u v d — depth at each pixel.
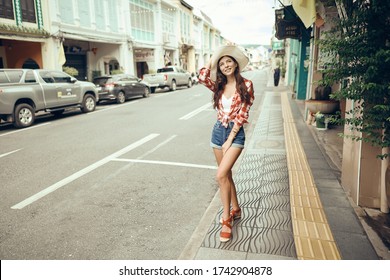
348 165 3.76
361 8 2.72
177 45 33.22
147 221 3.35
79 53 19.27
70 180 4.59
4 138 7.75
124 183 4.44
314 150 5.72
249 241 2.83
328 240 2.77
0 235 3.13
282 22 10.88
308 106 7.62
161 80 20.44
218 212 3.41
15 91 9.00
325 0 3.46
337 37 3.04
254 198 3.75
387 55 2.43
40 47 15.04
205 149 6.15
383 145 2.76
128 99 16.72
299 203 3.48
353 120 2.90
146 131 7.99
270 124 8.39
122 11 21.64
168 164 5.25
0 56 15.27
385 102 2.75
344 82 3.35
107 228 3.22
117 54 21.62
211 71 2.76
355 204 3.48
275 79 21.94
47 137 7.66
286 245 2.76
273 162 5.08
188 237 3.02
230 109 2.72
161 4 28.83
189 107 12.55
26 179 4.68
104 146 6.54
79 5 17.34
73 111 12.86
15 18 13.44
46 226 3.29
